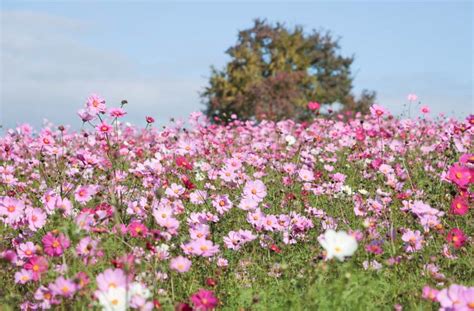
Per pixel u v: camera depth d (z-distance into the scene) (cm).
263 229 535
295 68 4300
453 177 537
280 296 404
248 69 4038
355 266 431
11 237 510
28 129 941
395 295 413
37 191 647
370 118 1295
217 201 536
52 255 387
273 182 752
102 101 557
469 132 840
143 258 421
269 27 4238
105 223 477
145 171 643
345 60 4519
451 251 493
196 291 425
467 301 325
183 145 699
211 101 3956
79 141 1023
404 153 905
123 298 338
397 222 578
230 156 948
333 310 362
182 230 540
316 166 927
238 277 466
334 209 649
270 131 1292
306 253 500
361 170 836
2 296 400
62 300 367
